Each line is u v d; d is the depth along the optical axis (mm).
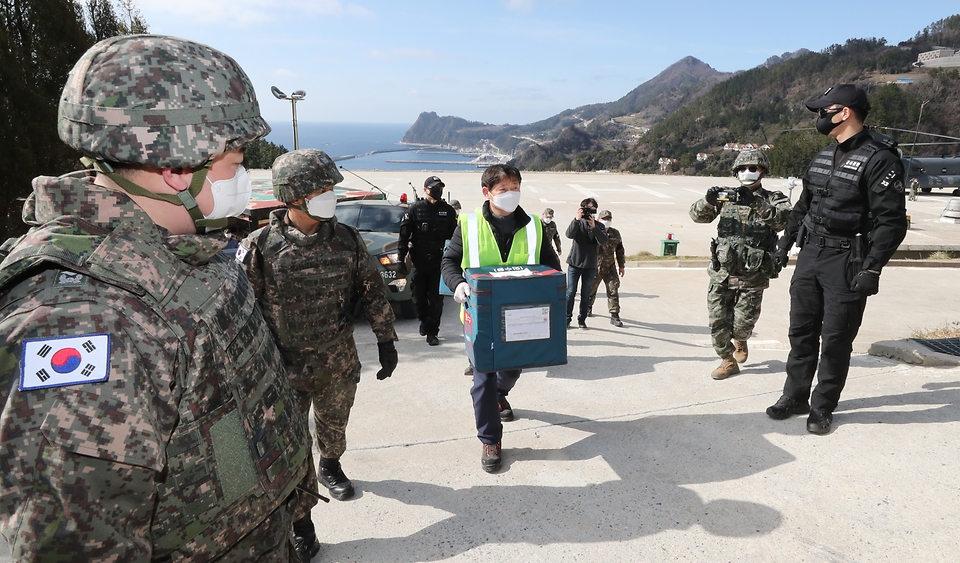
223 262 1178
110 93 932
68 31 8445
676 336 6730
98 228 931
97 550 825
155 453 857
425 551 2316
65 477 792
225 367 1020
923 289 10398
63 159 8133
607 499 2629
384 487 2816
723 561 2191
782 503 2537
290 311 2379
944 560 2146
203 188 1041
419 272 5715
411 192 29438
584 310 6902
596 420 3504
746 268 4004
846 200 3039
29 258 839
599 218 7082
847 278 3039
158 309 924
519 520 2500
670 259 13562
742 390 3947
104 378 822
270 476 1104
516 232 3072
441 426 3572
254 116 1102
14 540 797
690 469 2857
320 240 2381
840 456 2902
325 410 2588
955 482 2631
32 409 789
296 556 1332
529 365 2799
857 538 2289
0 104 7277
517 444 3229
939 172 37406
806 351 3305
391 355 2691
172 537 966
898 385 3746
